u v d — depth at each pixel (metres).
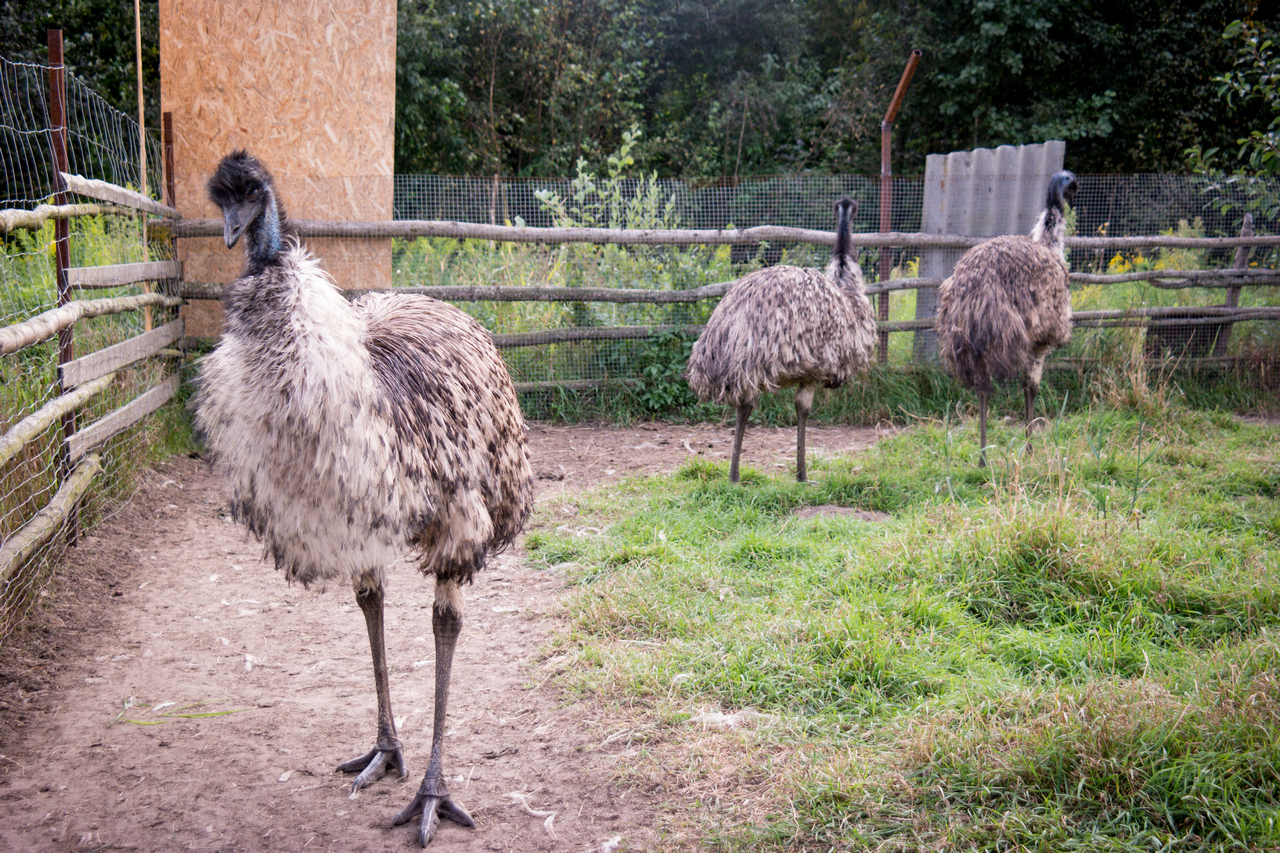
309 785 3.21
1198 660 3.57
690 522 5.53
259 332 2.60
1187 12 17.00
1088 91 17.83
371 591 3.10
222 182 2.63
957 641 3.90
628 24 20.02
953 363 6.69
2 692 3.75
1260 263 10.48
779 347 5.85
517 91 18.83
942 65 17.45
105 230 7.24
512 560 5.20
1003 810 2.80
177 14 8.17
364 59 8.52
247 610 4.66
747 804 2.99
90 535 5.26
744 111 19.81
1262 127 13.88
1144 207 10.69
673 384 8.84
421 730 3.56
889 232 9.47
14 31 13.85
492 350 3.38
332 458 2.57
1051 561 4.36
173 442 7.06
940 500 5.57
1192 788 2.71
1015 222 9.66
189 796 3.14
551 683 3.84
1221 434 7.48
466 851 2.85
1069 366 9.16
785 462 7.21
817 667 3.70
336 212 8.55
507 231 8.55
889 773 3.01
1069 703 3.13
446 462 2.86
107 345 6.11
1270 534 5.04
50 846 2.87
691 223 10.14
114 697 3.79
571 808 3.05
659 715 3.49
